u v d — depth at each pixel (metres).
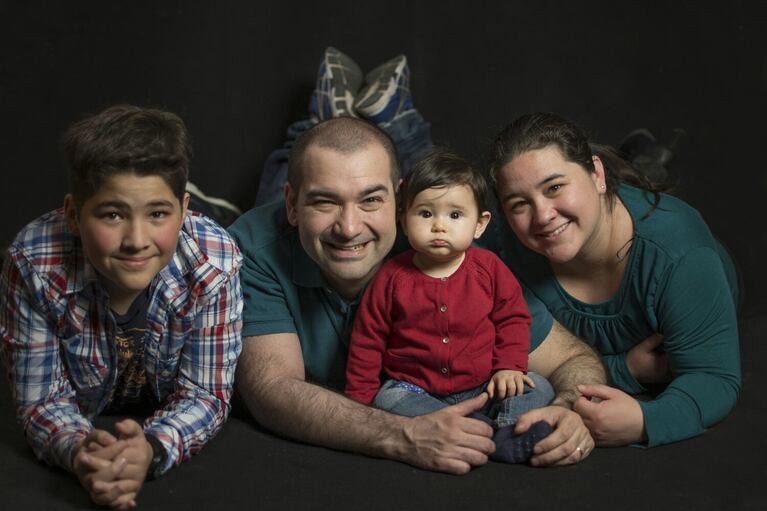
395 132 3.28
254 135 3.54
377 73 3.37
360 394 2.15
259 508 1.83
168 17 3.47
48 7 3.43
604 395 2.07
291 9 3.52
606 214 2.24
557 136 2.10
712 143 3.52
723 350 2.20
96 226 1.81
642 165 3.15
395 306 2.15
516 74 3.56
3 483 1.91
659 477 1.95
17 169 3.44
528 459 2.01
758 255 3.40
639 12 3.53
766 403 2.34
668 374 2.35
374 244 2.10
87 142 1.79
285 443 2.12
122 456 1.76
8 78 3.43
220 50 3.50
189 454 2.01
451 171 2.09
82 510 1.82
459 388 2.14
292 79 3.54
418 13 3.57
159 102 3.49
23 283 1.94
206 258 2.02
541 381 2.17
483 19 3.56
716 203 3.50
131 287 1.86
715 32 3.50
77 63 3.45
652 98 3.55
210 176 3.54
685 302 2.20
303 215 2.09
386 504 1.84
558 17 3.55
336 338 2.27
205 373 2.08
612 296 2.32
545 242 2.13
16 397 2.00
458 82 3.58
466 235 2.10
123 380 2.14
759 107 3.49
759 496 1.88
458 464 1.95
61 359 2.03
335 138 2.07
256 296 2.22
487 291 2.16
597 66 3.56
